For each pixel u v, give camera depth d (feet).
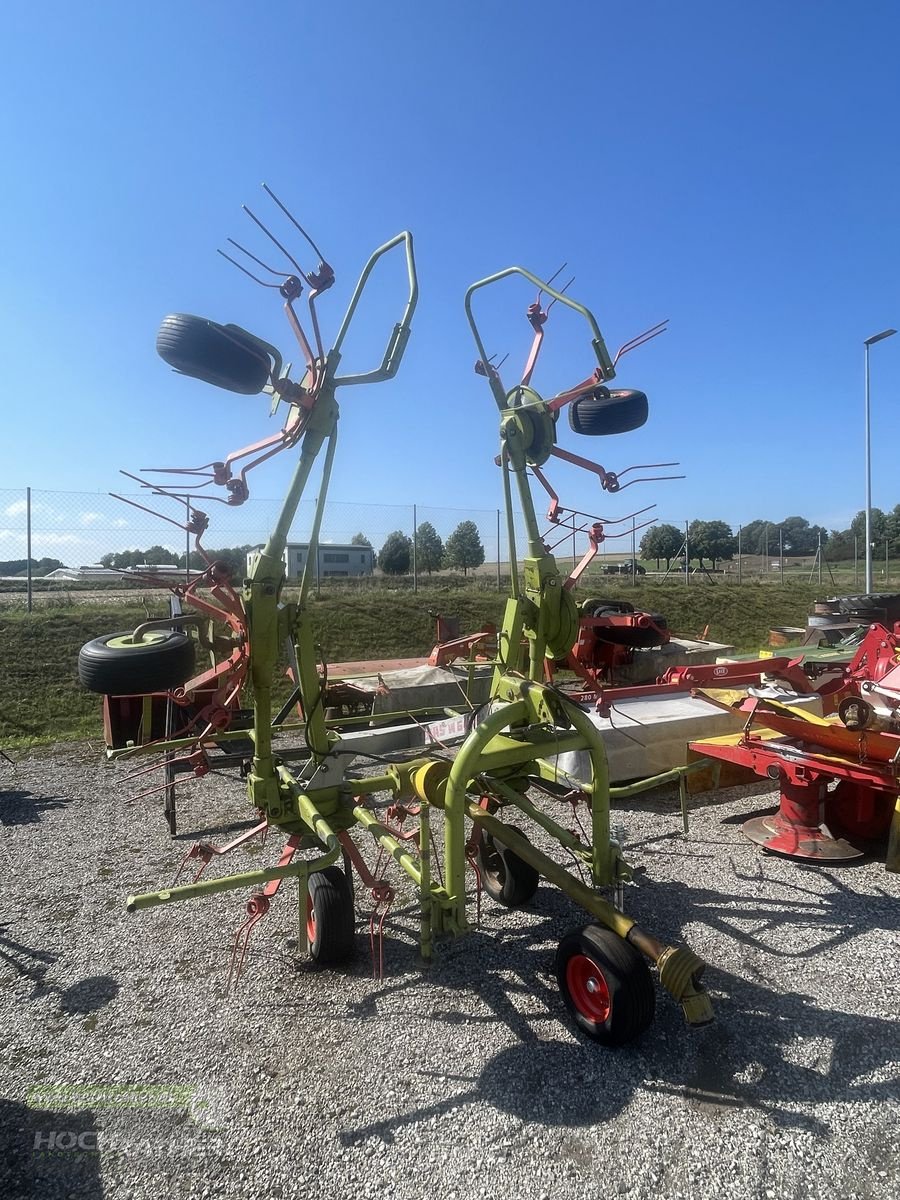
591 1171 7.87
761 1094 8.94
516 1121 8.59
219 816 19.47
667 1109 8.72
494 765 10.90
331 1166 8.03
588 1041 10.04
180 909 14.21
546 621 12.46
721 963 11.84
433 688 22.86
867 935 12.66
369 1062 9.69
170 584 11.91
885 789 14.55
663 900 14.05
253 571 11.87
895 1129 8.36
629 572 75.51
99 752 26.23
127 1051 10.01
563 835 11.50
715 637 55.83
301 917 11.19
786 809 16.40
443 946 12.64
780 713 15.88
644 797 20.25
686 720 20.72
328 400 11.50
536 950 12.46
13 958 12.50
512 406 13.14
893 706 17.72
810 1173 7.79
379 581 62.69
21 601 43.57
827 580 92.58
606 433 13.67
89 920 13.80
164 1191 7.77
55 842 17.72
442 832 18.04
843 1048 9.73
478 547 81.20
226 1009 10.95
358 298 11.71
